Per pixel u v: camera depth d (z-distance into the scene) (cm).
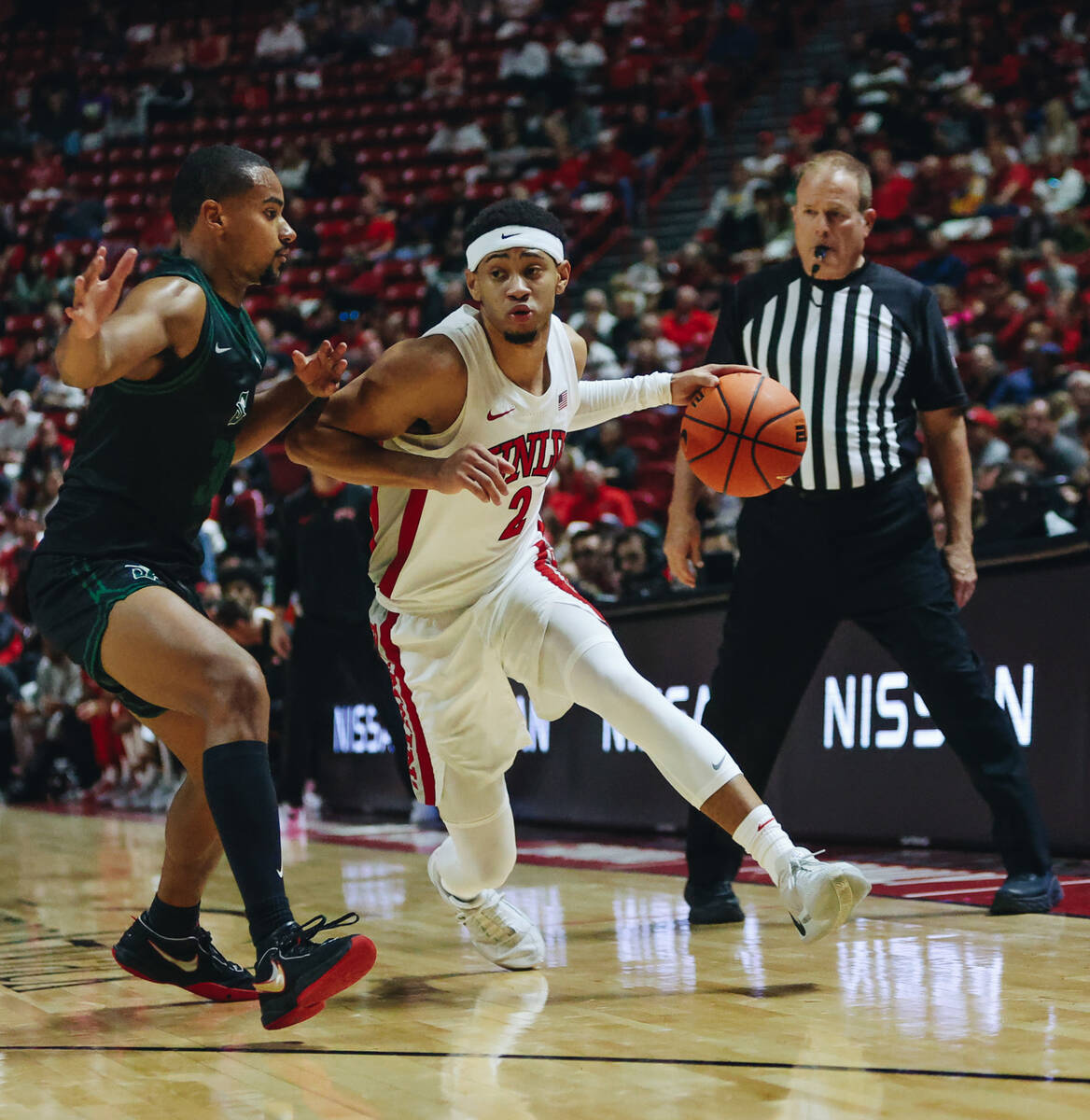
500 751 361
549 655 346
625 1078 254
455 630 356
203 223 312
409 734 368
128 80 2417
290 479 1484
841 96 1741
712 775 335
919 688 455
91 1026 314
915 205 1562
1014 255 1331
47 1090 255
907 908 461
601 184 1886
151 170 2267
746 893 516
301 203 2025
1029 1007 308
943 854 606
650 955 388
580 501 1109
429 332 345
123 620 296
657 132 1942
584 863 633
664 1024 299
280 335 1730
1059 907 458
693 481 463
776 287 463
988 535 717
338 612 825
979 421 1009
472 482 313
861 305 451
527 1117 230
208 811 324
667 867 613
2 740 1257
